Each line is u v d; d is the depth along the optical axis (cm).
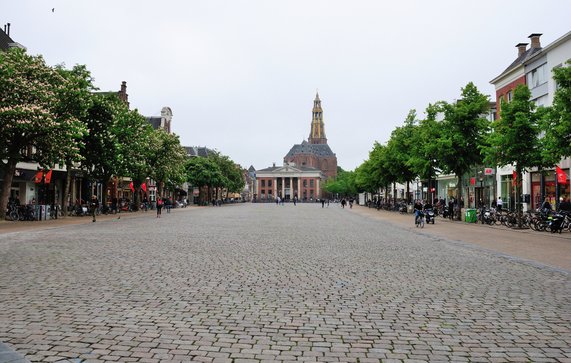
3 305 728
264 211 5900
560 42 3472
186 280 957
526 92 2700
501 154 2719
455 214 3756
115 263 1183
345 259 1321
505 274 1088
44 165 3127
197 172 8681
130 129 4125
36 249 1480
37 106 2730
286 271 1090
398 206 5703
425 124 3731
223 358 509
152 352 524
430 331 617
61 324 627
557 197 3525
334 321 659
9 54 2922
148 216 4184
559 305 770
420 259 1347
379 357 518
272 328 621
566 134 2080
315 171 17950
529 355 530
